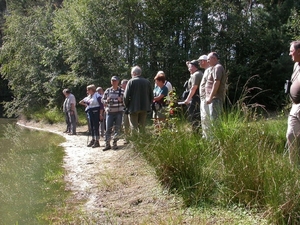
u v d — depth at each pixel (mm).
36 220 4098
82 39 15906
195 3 16359
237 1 19969
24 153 8617
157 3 16250
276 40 17328
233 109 4680
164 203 4121
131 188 4797
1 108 27812
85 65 16484
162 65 16516
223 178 3924
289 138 4004
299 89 4008
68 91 12680
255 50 17438
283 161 3564
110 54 15906
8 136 12750
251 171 3689
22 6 26062
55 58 18297
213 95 5113
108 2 15906
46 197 4941
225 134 4203
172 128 4754
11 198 4973
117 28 15695
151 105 7133
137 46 16406
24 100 21188
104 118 10898
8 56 21984
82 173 6094
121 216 3939
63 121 17109
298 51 4082
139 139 5227
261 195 3568
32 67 20219
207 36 16484
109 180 5332
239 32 17219
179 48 15938
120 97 7914
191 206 3910
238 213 3586
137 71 6973
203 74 5812
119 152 7488
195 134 4578
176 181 4305
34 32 20703
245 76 16719
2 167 7031
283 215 3227
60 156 7902
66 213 4230
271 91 17031
